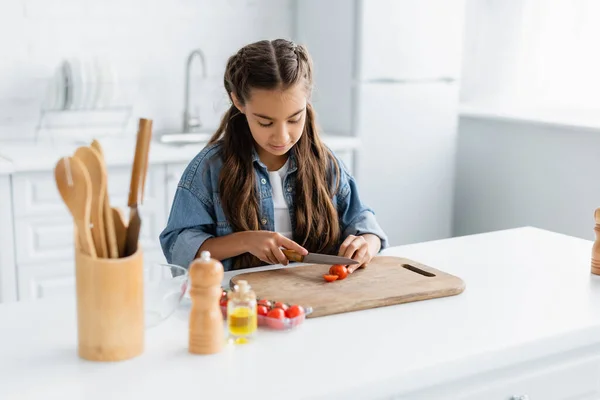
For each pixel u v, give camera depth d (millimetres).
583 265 1586
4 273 2568
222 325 1127
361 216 1758
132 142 3096
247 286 1165
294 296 1317
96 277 1060
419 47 3217
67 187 1040
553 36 3318
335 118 3260
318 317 1264
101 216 1064
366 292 1344
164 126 3326
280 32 3531
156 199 2773
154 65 3260
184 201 1655
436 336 1188
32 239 2604
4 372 1046
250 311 1151
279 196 1726
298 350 1126
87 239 1052
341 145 3074
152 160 2707
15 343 1150
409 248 1712
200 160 1689
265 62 1483
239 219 1644
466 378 1149
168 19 3258
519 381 1207
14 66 2988
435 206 3457
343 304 1279
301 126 1550
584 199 3066
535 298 1373
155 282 1291
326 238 1733
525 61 3457
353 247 1512
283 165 1741
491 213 3545
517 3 3441
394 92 3201
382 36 3117
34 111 3049
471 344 1158
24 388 998
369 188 3232
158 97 3289
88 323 1077
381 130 3207
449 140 3412
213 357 1101
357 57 3094
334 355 1109
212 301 1104
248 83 1487
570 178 3117
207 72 3389
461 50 3402
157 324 1187
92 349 1082
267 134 1524
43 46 3029
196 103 3377
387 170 3266
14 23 2961
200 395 981
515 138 3359
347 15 3117
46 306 1323
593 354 1300
